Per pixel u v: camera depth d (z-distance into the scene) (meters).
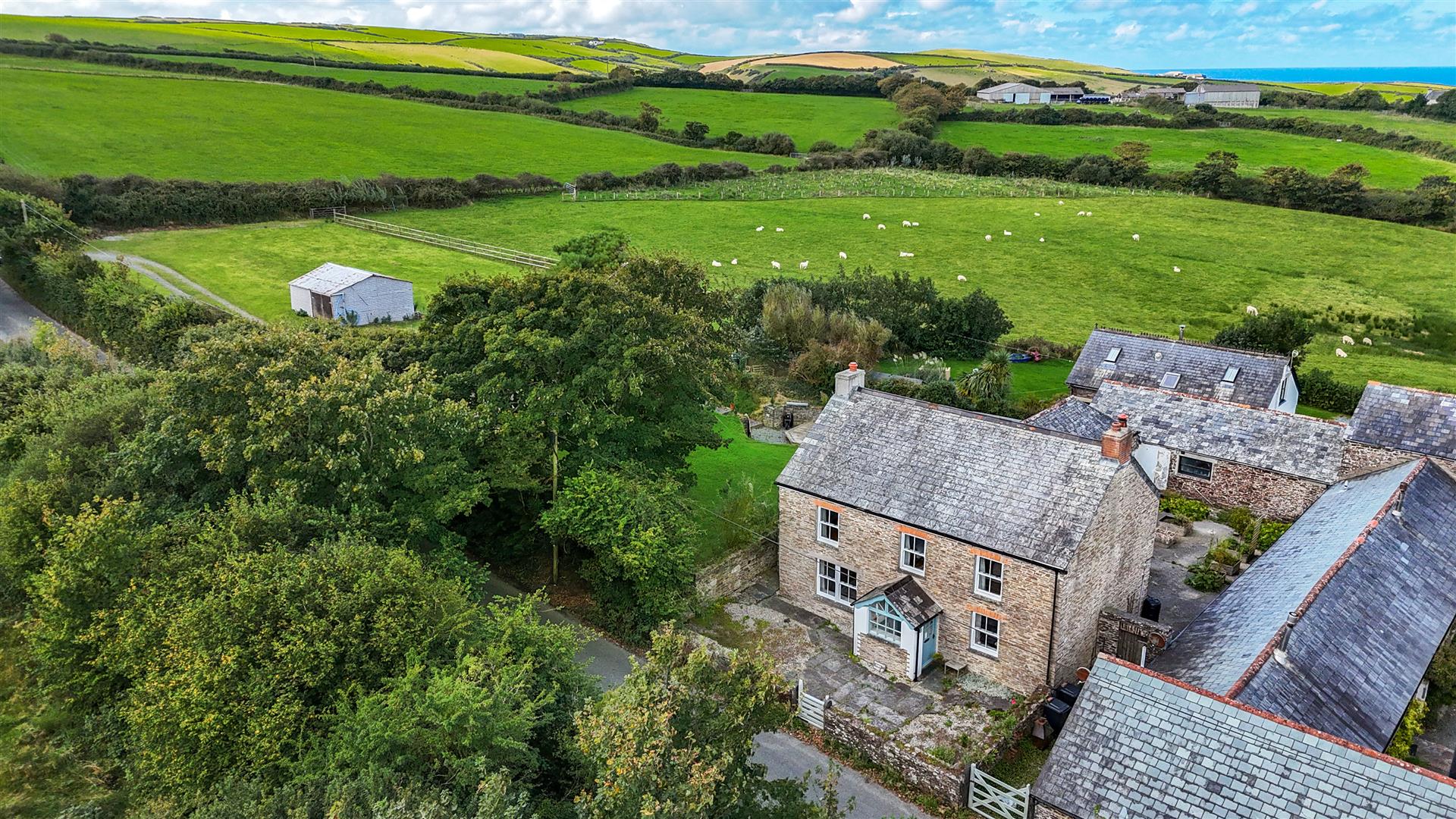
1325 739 17.27
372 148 115.69
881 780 24.64
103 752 22.17
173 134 108.31
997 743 24.86
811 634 31.06
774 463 44.47
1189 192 120.62
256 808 17.47
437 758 18.98
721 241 94.50
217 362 28.72
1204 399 42.06
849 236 98.06
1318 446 38.06
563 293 33.28
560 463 33.03
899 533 29.27
